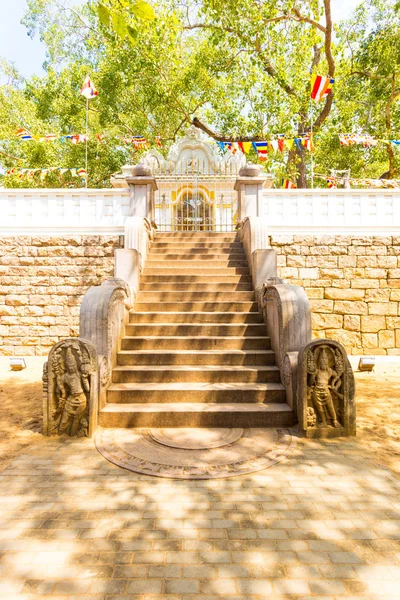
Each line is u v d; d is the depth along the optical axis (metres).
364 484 3.62
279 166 20.56
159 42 18.11
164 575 2.45
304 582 2.39
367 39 19.92
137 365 6.11
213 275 8.32
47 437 4.77
